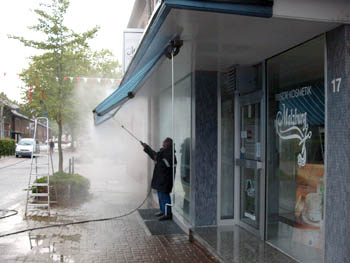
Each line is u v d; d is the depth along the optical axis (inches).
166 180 285.4
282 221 199.0
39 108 386.0
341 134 139.5
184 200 273.4
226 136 251.1
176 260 193.6
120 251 207.6
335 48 145.2
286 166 196.5
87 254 201.8
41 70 384.5
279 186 203.2
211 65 226.4
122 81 317.1
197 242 220.7
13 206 335.9
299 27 146.5
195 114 240.5
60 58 376.8
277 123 205.0
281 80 200.1
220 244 207.0
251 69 225.3
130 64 241.6
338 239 140.0
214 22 142.4
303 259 179.3
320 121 166.2
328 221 146.3
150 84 302.4
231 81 231.8
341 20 137.6
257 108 224.2
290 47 182.1
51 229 254.7
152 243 223.8
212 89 243.4
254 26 146.8
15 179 558.3
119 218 291.4
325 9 136.9
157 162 288.4
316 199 170.2
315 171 170.9
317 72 167.2
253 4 130.9
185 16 136.1
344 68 139.4
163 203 285.3
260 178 218.2
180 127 285.3
